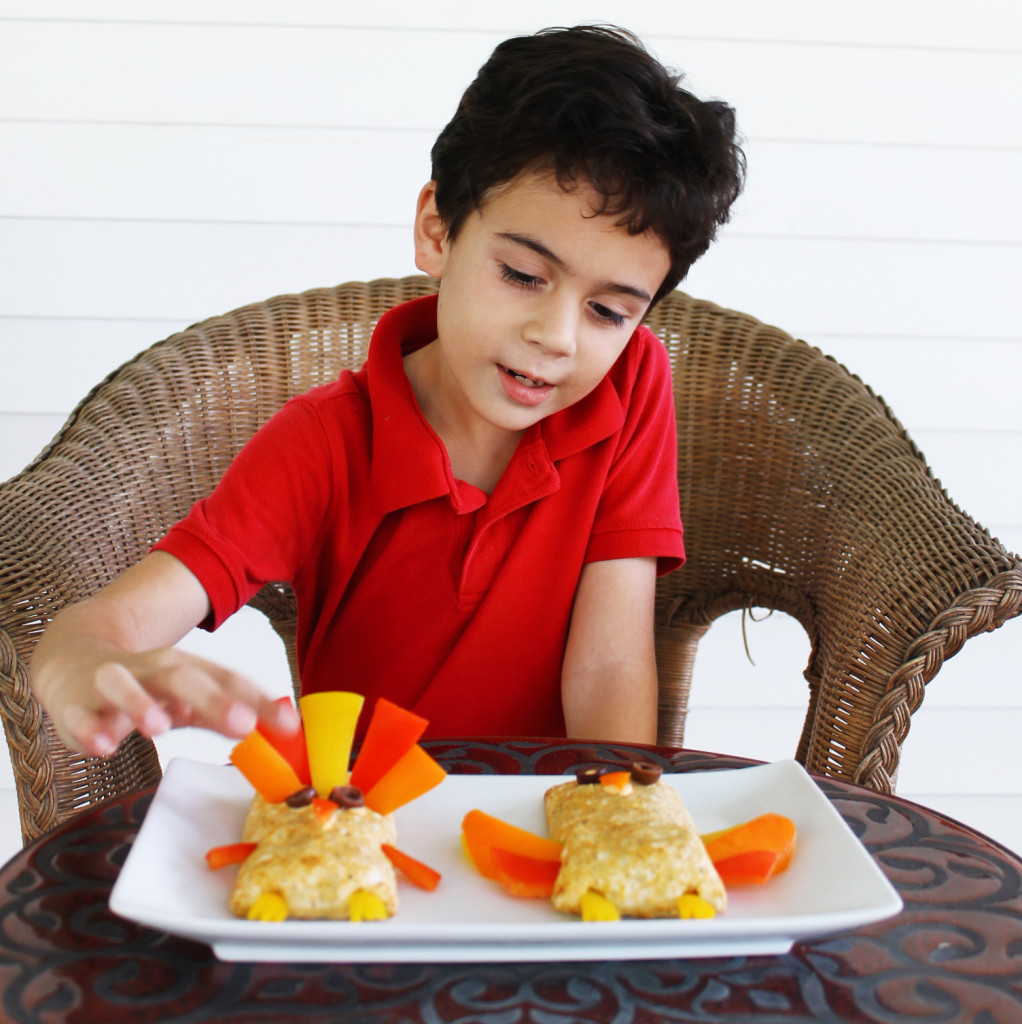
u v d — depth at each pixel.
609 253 0.88
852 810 0.72
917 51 1.92
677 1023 0.50
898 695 0.95
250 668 2.04
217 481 1.37
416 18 1.85
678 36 1.89
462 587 1.10
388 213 1.92
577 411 1.13
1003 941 0.57
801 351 1.41
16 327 1.91
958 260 2.00
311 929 0.51
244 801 0.68
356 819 0.60
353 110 1.88
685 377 1.44
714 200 0.94
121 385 1.32
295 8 1.83
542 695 1.14
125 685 0.61
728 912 0.58
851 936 0.57
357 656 1.14
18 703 0.88
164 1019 0.48
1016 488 2.09
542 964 0.54
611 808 0.62
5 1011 0.49
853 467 1.28
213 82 1.85
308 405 1.10
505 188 0.88
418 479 1.07
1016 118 1.95
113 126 1.85
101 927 0.55
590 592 1.13
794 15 1.89
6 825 2.02
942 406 2.06
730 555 1.42
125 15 1.81
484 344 0.93
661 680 1.45
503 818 0.68
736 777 0.73
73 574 1.07
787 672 2.12
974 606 0.96
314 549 1.12
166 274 1.91
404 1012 0.50
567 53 0.90
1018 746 2.16
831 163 1.95
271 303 1.45
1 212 1.86
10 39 1.80
